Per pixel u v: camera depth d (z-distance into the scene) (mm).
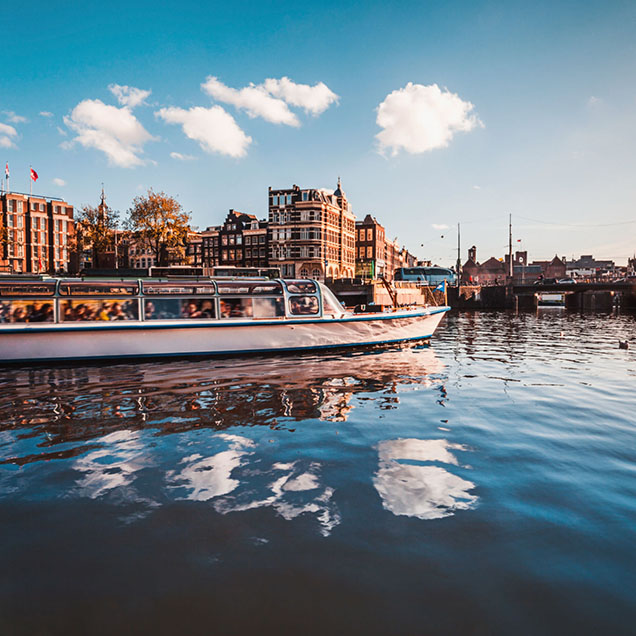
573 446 6027
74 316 13125
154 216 42219
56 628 2795
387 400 8539
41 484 4840
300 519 4090
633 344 19516
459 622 2852
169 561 3469
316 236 53375
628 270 141375
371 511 4234
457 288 65125
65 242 62188
